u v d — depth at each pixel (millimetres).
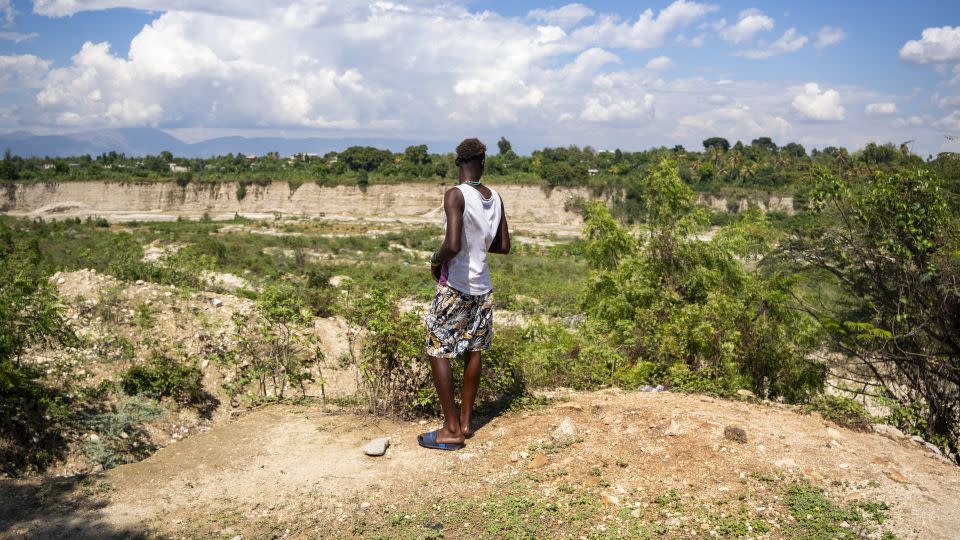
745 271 11148
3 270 6789
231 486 3941
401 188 109875
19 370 5750
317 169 118375
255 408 5754
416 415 5039
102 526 3494
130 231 73875
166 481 4020
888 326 7492
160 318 9750
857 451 4289
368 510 3611
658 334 8188
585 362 7324
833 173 8383
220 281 15344
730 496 3559
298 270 39719
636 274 11086
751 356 7461
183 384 7531
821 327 8234
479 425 4738
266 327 7395
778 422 4809
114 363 7875
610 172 118688
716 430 4324
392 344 5023
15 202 106188
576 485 3713
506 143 142250
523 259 58406
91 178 110750
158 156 138500
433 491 3777
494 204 4141
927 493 3701
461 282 4070
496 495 3678
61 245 41969
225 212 109375
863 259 7785
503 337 5621
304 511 3631
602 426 4441
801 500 3506
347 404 5523
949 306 6832
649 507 3473
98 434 6164
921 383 6980
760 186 97125
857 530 3275
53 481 4066
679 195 11367
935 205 7258
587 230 12539
